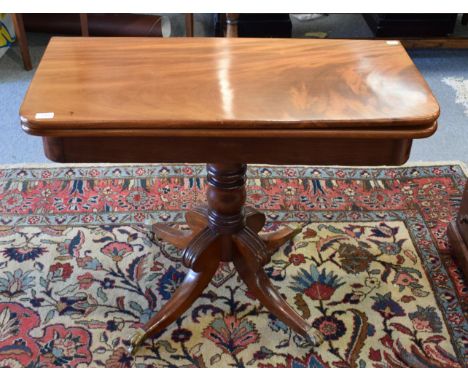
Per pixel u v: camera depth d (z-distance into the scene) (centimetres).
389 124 90
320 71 105
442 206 173
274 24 249
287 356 128
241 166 121
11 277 145
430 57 264
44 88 96
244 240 129
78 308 138
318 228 164
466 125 215
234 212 127
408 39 257
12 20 234
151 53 111
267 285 134
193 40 117
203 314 137
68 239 157
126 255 153
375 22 264
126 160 95
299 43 117
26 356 126
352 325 135
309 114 90
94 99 93
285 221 166
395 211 171
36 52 259
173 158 96
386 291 144
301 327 129
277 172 186
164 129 89
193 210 143
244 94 96
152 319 130
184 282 134
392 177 185
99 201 172
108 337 131
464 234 148
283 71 104
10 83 234
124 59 108
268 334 133
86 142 93
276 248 155
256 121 89
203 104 93
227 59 109
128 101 93
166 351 129
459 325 135
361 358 128
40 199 171
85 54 109
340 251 156
